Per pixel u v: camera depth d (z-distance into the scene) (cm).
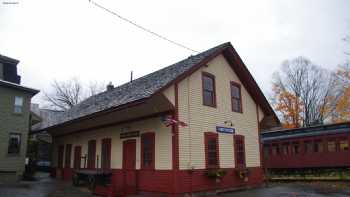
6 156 2242
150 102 1505
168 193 1431
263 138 2900
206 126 1642
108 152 1895
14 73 2612
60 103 5562
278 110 4934
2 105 2264
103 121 1934
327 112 4703
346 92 3738
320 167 2406
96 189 1575
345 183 2167
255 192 1658
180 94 1529
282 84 5075
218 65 1825
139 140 1658
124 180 1708
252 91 2030
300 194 1562
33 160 3003
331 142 2364
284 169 2691
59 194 1545
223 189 1650
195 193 1485
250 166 1898
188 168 1483
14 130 2317
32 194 1520
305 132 2561
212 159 1642
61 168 2481
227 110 1817
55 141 2698
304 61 6456
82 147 2216
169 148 1473
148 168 1564
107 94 2434
